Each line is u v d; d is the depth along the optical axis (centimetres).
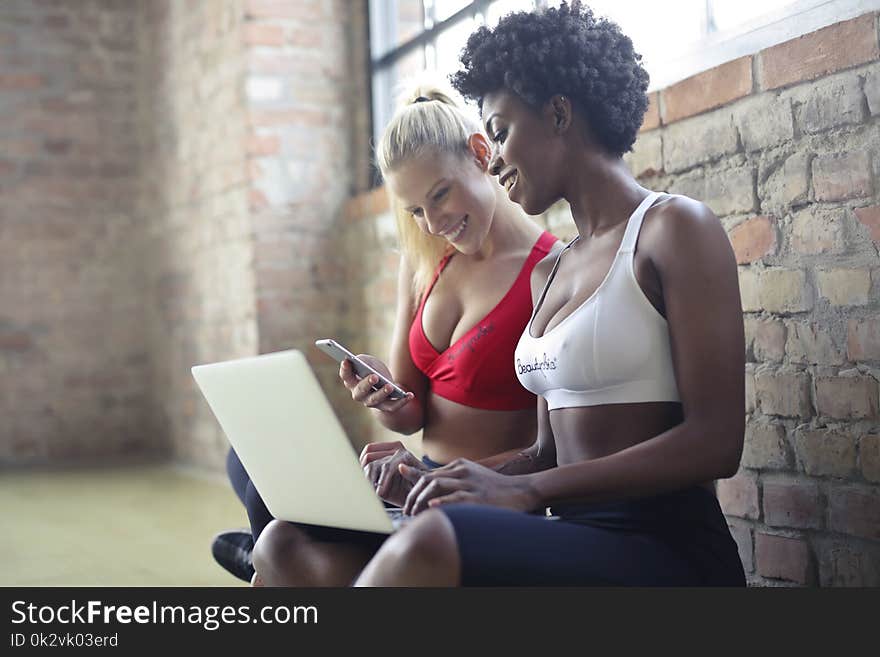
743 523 204
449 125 208
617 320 150
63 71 620
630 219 154
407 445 391
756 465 200
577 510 157
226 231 490
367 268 439
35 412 611
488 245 217
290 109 459
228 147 482
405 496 178
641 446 141
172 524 399
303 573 172
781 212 194
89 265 624
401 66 434
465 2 377
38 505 455
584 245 165
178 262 572
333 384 459
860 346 177
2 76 608
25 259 611
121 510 435
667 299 146
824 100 184
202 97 520
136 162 634
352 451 148
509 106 162
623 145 163
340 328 463
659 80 257
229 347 493
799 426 190
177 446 590
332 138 465
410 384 229
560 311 160
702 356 142
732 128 205
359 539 174
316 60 463
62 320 618
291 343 455
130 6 632
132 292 633
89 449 620
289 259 457
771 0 220
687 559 146
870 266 175
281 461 165
